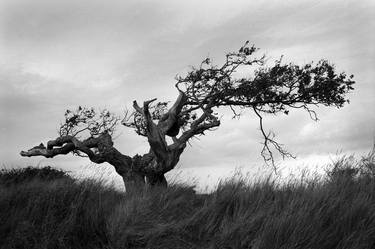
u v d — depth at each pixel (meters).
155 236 7.34
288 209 7.43
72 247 6.99
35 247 6.71
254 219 7.47
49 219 7.38
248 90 17.73
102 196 8.96
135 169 16.11
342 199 7.72
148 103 15.91
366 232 6.85
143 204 8.38
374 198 8.12
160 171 16.17
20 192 8.57
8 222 7.33
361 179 8.94
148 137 15.98
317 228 6.91
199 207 8.79
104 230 7.43
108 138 16.81
